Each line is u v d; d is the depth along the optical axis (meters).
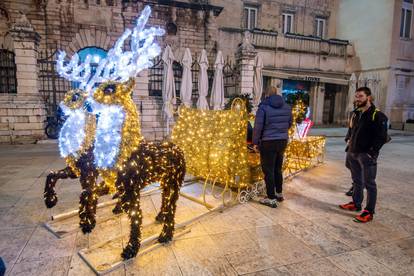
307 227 3.53
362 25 18.38
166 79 10.48
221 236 3.24
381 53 17.47
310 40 17.55
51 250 2.87
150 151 2.86
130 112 2.71
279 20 18.20
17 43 9.58
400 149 10.21
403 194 4.96
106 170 2.80
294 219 3.77
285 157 5.44
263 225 3.56
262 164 4.19
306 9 18.83
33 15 12.25
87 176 3.05
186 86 10.64
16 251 2.83
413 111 18.53
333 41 18.20
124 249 2.71
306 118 6.88
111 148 2.66
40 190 4.73
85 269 2.56
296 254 2.89
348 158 4.05
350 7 19.00
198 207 4.10
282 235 3.30
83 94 2.83
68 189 4.80
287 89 18.14
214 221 3.66
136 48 2.63
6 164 6.66
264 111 3.97
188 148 4.67
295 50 17.19
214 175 4.33
